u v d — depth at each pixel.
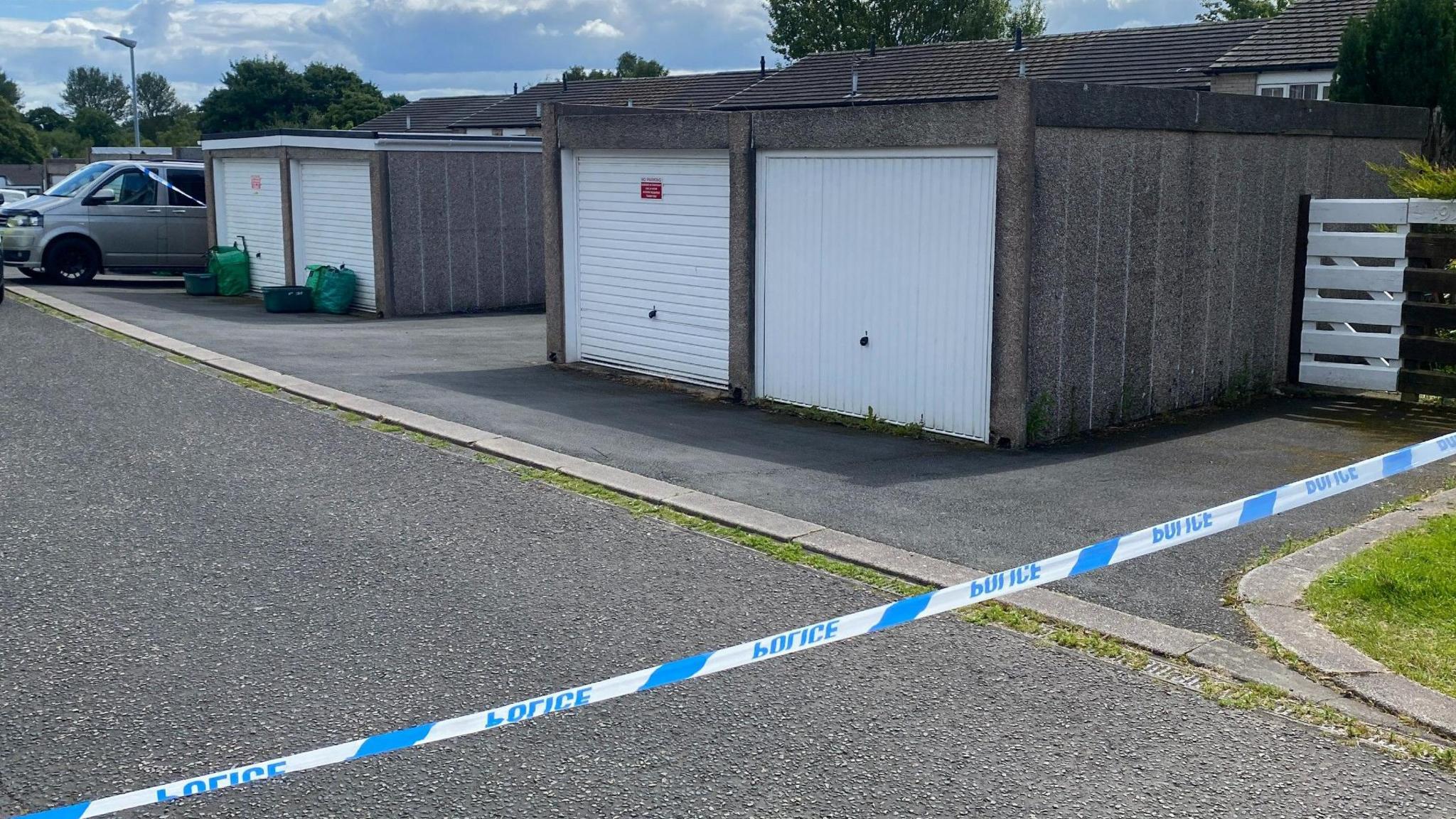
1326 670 4.94
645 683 4.30
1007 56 26.98
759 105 29.44
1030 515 7.27
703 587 6.07
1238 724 4.58
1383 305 11.09
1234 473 8.41
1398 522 6.81
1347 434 9.80
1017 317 9.02
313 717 4.65
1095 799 4.06
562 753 4.39
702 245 11.52
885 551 6.54
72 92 157.50
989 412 9.33
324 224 18.94
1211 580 6.04
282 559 6.47
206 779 3.94
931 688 4.90
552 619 5.64
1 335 13.79
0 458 8.49
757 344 11.10
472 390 11.31
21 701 4.78
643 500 7.62
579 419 10.09
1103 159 9.46
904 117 9.51
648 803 4.04
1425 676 4.87
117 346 13.36
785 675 5.04
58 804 4.00
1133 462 8.76
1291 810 4.00
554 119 12.73
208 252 21.17
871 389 10.18
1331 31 20.20
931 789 4.12
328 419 9.89
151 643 5.36
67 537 6.80
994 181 9.06
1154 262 10.13
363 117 82.94
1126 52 24.91
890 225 9.84
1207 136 10.41
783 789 4.12
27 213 20.25
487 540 6.81
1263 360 11.47
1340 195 12.02
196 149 31.42
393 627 5.54
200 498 7.60
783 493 7.74
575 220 12.94
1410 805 4.02
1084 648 5.27
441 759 4.34
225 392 10.93
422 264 18.27
